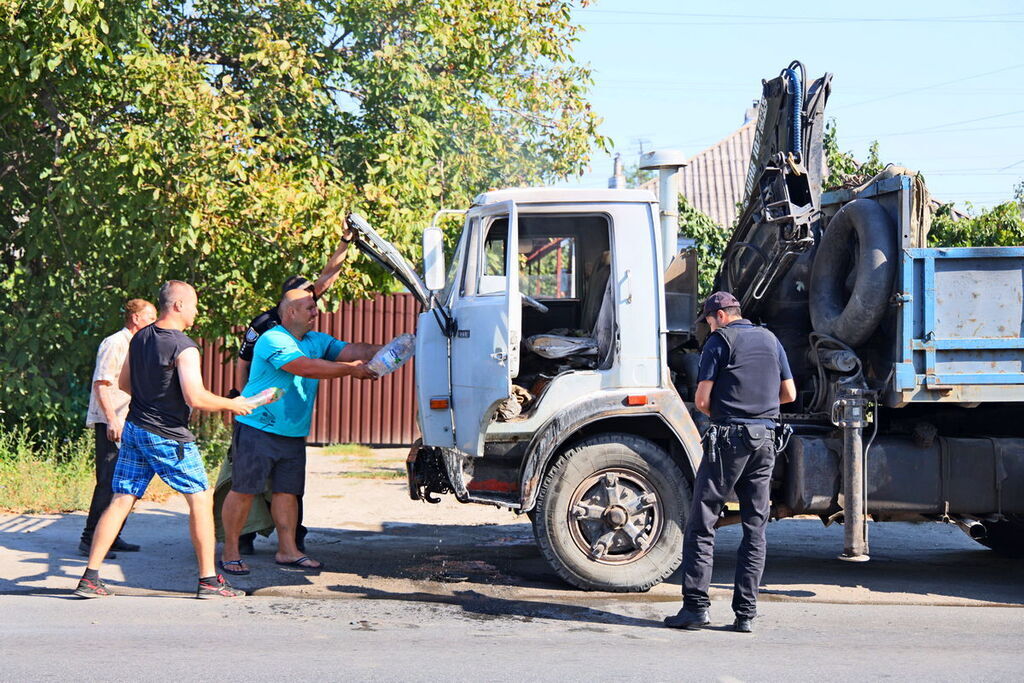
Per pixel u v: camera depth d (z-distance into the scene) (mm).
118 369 7148
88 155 10992
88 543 7309
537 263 7375
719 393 5676
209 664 4645
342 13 12828
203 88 10844
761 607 6320
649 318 6617
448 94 13188
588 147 14406
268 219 10875
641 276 6633
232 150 10961
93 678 4363
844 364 6668
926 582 7180
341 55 13344
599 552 6496
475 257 6797
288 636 5258
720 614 6066
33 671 4457
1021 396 6520
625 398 6504
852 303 6637
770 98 7434
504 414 6547
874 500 6621
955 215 13797
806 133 7277
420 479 7113
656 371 6598
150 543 7777
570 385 6578
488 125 13555
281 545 7172
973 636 5625
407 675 4527
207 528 6141
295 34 12875
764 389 5672
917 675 4742
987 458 6684
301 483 7090
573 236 6977
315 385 7090
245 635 5258
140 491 6121
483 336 6398
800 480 6594
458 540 8422
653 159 7695
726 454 5609
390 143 12383
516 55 14148
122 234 11398
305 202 11023
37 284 12141
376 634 5352
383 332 16172
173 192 10914
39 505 9195
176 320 6055
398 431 16406
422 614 5867
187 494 6094
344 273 11398
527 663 4785
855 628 5781
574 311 7422
